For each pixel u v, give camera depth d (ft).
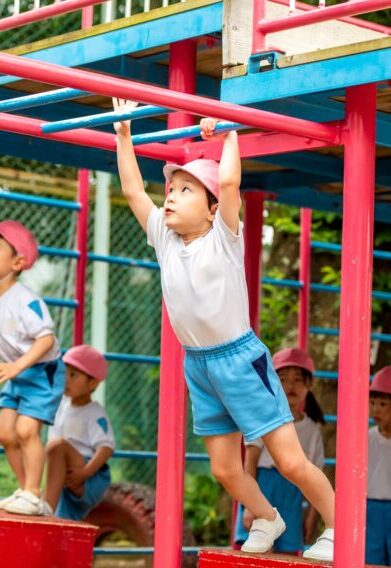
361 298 21.50
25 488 26.94
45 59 26.61
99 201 51.13
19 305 27.09
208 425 22.41
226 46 22.38
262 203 36.70
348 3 20.33
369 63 20.62
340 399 21.42
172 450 24.72
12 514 26.23
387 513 33.47
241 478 22.82
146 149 24.72
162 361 25.03
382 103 24.49
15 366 26.18
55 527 25.44
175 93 20.12
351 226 21.71
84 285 37.81
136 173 22.93
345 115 22.04
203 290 21.39
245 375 21.58
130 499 40.75
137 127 32.73
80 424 34.63
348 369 21.36
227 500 56.13
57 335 53.78
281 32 24.03
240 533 33.09
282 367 34.06
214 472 22.65
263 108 22.91
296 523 33.01
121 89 19.54
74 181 53.16
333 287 42.42
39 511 26.78
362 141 21.74
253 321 35.91
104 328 51.44
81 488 34.45
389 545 33.37
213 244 21.44
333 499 22.36
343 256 21.79
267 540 23.13
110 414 56.54
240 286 21.65
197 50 25.57
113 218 56.95
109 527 40.93
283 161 31.53
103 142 24.43
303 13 21.27
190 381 22.52
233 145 21.36
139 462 56.85
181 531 24.66
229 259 21.44
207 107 20.47
